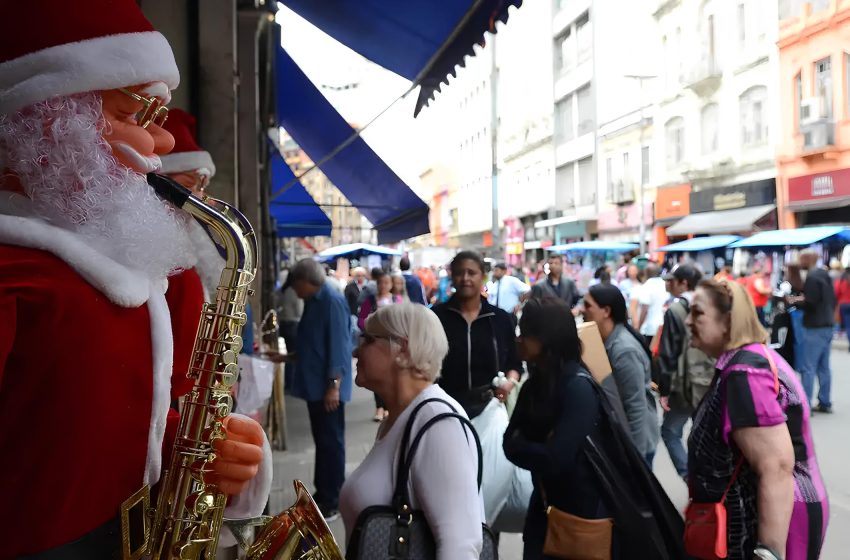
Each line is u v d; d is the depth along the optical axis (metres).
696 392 5.30
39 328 1.03
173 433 1.44
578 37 35.34
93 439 1.10
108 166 1.16
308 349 5.20
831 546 4.53
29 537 1.06
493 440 3.26
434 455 1.89
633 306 10.60
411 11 5.17
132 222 1.16
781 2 20.66
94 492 1.14
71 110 1.13
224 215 1.30
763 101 21.77
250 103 5.84
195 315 1.53
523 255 44.91
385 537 1.85
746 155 22.56
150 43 1.20
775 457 2.33
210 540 1.28
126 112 1.20
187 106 4.03
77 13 1.14
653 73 27.50
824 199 19.50
